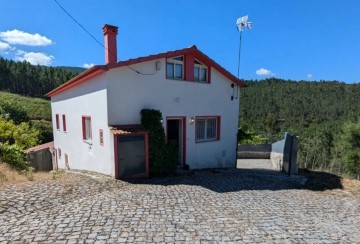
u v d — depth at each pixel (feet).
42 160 59.16
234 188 27.43
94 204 19.10
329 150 136.36
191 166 39.14
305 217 19.65
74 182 25.14
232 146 45.70
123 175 29.01
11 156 34.68
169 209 19.01
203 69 40.91
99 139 32.19
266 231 16.19
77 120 39.58
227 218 17.98
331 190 29.81
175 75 36.94
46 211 17.34
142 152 30.40
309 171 43.37
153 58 32.63
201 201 21.59
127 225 15.72
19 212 16.85
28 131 81.15
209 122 42.34
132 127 30.86
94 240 13.62
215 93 41.86
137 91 32.09
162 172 32.76
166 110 35.32
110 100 29.78
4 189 20.86
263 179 33.73
